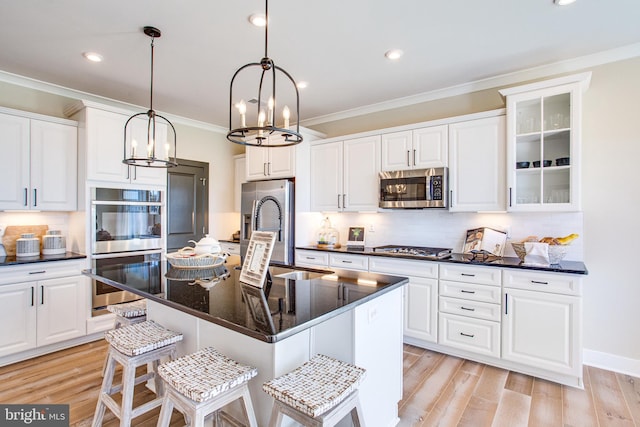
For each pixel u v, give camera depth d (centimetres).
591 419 207
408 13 220
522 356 262
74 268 315
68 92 354
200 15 222
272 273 233
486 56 281
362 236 402
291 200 414
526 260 273
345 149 396
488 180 302
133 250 360
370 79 329
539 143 288
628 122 267
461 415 211
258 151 454
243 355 164
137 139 362
